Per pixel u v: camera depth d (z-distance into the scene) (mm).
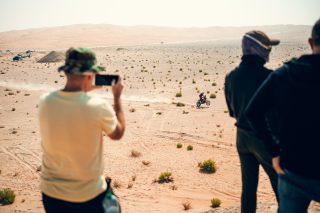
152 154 20984
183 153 20906
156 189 15258
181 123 28844
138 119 30828
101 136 2279
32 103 41312
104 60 96062
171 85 51875
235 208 5578
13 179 17844
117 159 20297
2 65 91062
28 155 22156
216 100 39219
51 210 2320
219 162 18875
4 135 27766
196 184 15703
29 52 133750
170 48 155500
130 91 48062
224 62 82875
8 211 13039
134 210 12562
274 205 5078
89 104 2166
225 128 26625
